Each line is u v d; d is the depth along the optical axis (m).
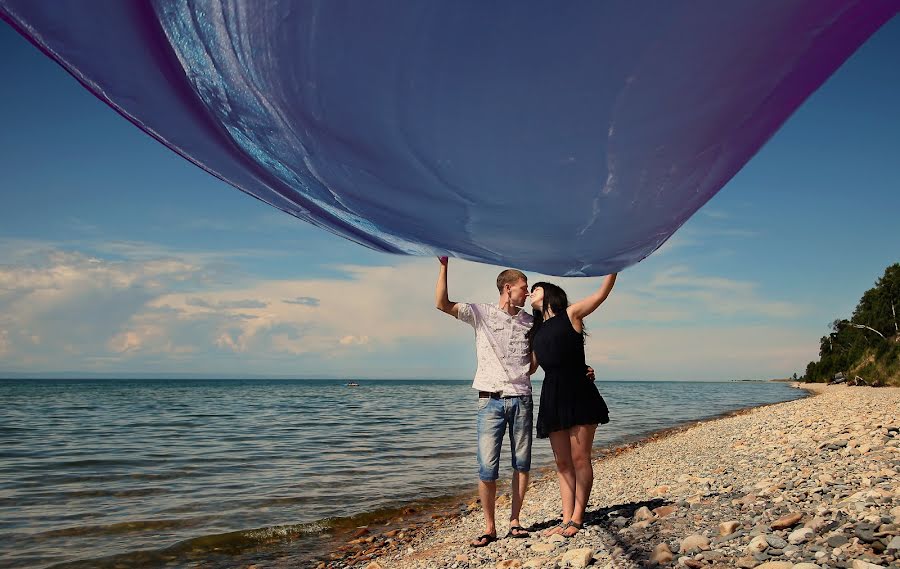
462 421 25.28
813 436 9.52
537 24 1.23
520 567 4.31
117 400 47.09
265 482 10.56
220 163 1.96
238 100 1.61
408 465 12.43
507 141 1.56
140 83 1.62
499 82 1.37
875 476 5.43
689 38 1.25
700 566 3.66
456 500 9.05
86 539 7.06
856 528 3.68
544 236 2.08
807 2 1.18
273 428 21.61
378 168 1.76
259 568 6.02
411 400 49.56
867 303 57.22
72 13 1.43
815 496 4.86
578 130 1.50
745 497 5.20
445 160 1.67
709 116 1.45
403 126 1.55
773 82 1.37
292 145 1.75
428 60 1.34
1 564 6.15
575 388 4.86
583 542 4.67
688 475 7.52
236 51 1.45
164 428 21.67
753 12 1.20
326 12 1.28
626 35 1.25
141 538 7.10
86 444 16.48
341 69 1.41
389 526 7.63
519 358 5.14
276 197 2.13
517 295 5.08
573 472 5.15
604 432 19.20
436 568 4.79
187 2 1.37
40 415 29.22
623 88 1.38
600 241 2.10
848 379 45.12
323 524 7.73
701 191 1.75
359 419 26.45
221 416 28.53
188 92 1.64
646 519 5.04
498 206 1.88
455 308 5.05
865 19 1.23
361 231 2.27
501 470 11.71
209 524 7.71
